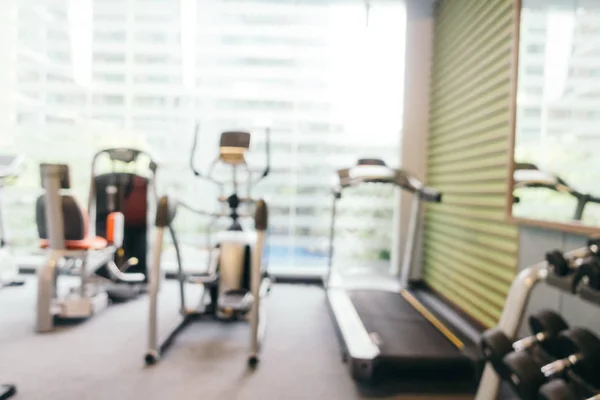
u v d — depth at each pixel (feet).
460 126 10.59
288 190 14.28
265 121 9.68
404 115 12.96
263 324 8.86
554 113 6.26
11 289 12.04
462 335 7.47
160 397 6.11
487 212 8.86
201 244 13.43
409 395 6.41
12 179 11.91
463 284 9.96
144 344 8.10
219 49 13.61
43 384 6.42
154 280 7.38
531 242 7.12
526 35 7.23
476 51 9.72
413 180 10.35
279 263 14.47
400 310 9.14
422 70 12.92
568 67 5.89
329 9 13.29
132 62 13.67
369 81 13.34
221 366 7.25
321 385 6.63
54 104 13.82
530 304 6.91
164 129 13.83
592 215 5.33
